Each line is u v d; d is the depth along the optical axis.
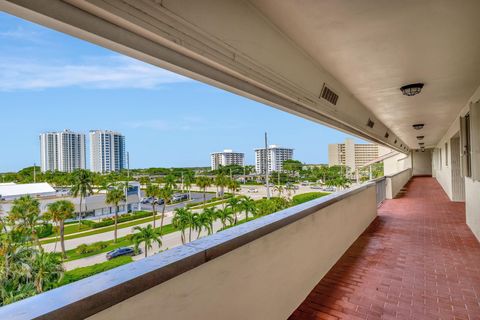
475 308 2.29
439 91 4.14
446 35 2.32
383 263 3.30
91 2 1.09
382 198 8.16
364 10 1.94
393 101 4.77
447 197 8.86
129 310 1.01
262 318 1.86
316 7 1.92
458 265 3.21
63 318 0.81
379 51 2.66
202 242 1.48
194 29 1.56
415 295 2.52
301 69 2.76
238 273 1.62
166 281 1.16
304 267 2.49
